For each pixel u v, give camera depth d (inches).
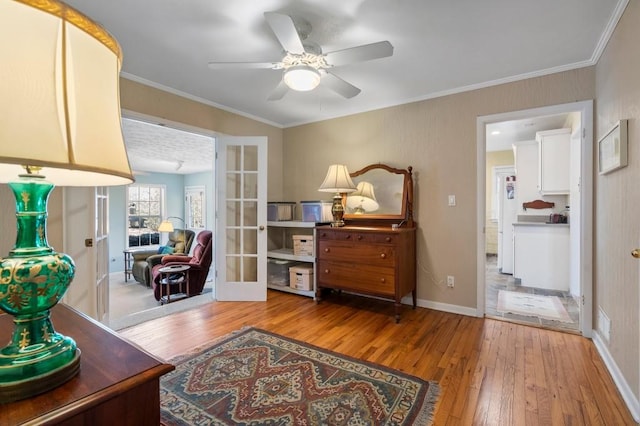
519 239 175.2
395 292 116.3
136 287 220.7
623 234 73.7
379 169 142.6
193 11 75.3
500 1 71.1
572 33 84.3
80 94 22.6
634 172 67.4
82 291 101.3
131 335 103.0
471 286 122.6
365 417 62.9
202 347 93.9
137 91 113.9
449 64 103.0
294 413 63.9
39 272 24.4
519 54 96.2
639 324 63.0
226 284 142.9
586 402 67.7
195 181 332.2
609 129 82.7
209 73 110.3
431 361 85.8
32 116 19.9
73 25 22.3
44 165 19.9
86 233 102.2
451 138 125.9
